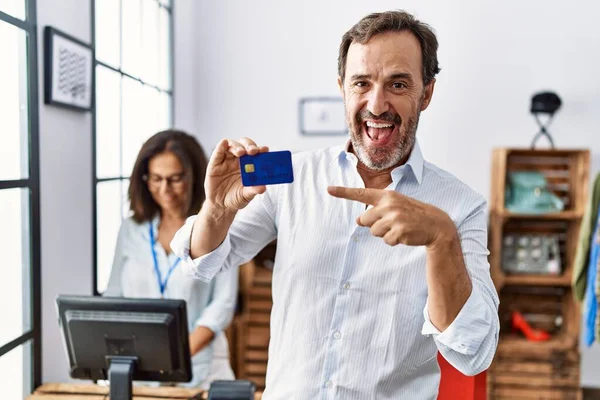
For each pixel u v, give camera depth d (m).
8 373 1.97
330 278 1.30
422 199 1.34
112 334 1.46
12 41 1.96
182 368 1.50
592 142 3.85
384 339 1.27
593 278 3.12
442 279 1.03
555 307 3.90
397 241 0.98
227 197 1.18
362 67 1.23
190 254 1.29
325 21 3.93
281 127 4.00
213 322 2.10
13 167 1.98
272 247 3.87
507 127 3.88
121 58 2.89
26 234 2.06
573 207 3.78
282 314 1.35
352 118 1.28
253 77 4.00
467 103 3.90
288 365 1.32
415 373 1.33
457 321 1.06
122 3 2.89
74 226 2.39
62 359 2.31
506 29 3.85
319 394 1.29
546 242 3.79
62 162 2.28
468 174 3.92
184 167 2.19
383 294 1.28
